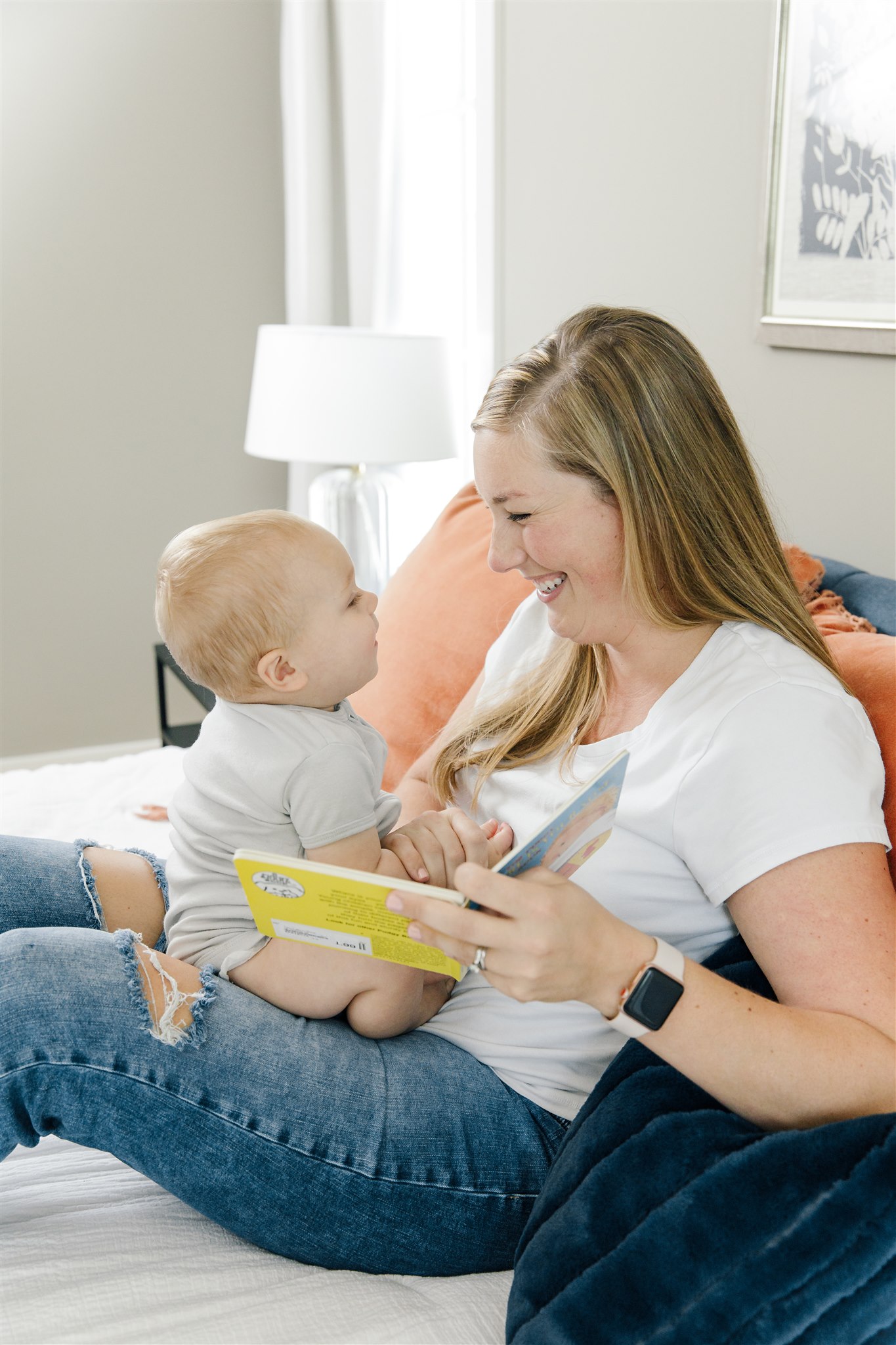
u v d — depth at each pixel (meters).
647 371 1.01
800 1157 0.82
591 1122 0.93
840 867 0.92
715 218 1.95
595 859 1.05
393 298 3.15
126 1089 0.95
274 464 3.72
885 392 1.63
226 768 1.10
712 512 1.04
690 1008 0.86
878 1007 0.88
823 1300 0.79
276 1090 0.98
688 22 1.95
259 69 3.45
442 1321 0.93
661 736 1.05
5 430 3.36
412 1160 1.00
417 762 1.44
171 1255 0.99
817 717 0.98
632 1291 0.81
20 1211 1.05
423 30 2.86
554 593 1.09
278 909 0.88
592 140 2.25
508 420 1.03
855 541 1.72
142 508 3.58
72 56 3.22
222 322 3.56
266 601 1.08
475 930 0.82
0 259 3.26
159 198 3.40
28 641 3.52
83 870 1.26
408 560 1.90
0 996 0.94
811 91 1.68
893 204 1.56
